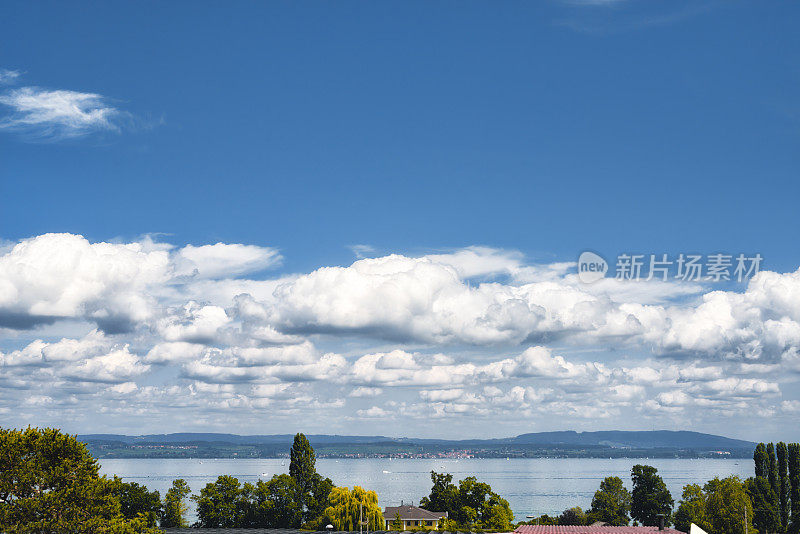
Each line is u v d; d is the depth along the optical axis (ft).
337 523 436.35
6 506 197.88
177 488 517.96
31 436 217.77
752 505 550.77
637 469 631.56
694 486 606.96
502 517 526.16
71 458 219.61
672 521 607.37
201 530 400.06
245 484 508.53
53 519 203.41
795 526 547.08
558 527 319.88
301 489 516.32
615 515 645.10
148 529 234.17
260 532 390.42
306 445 533.55
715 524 527.40
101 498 214.28
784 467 563.48
